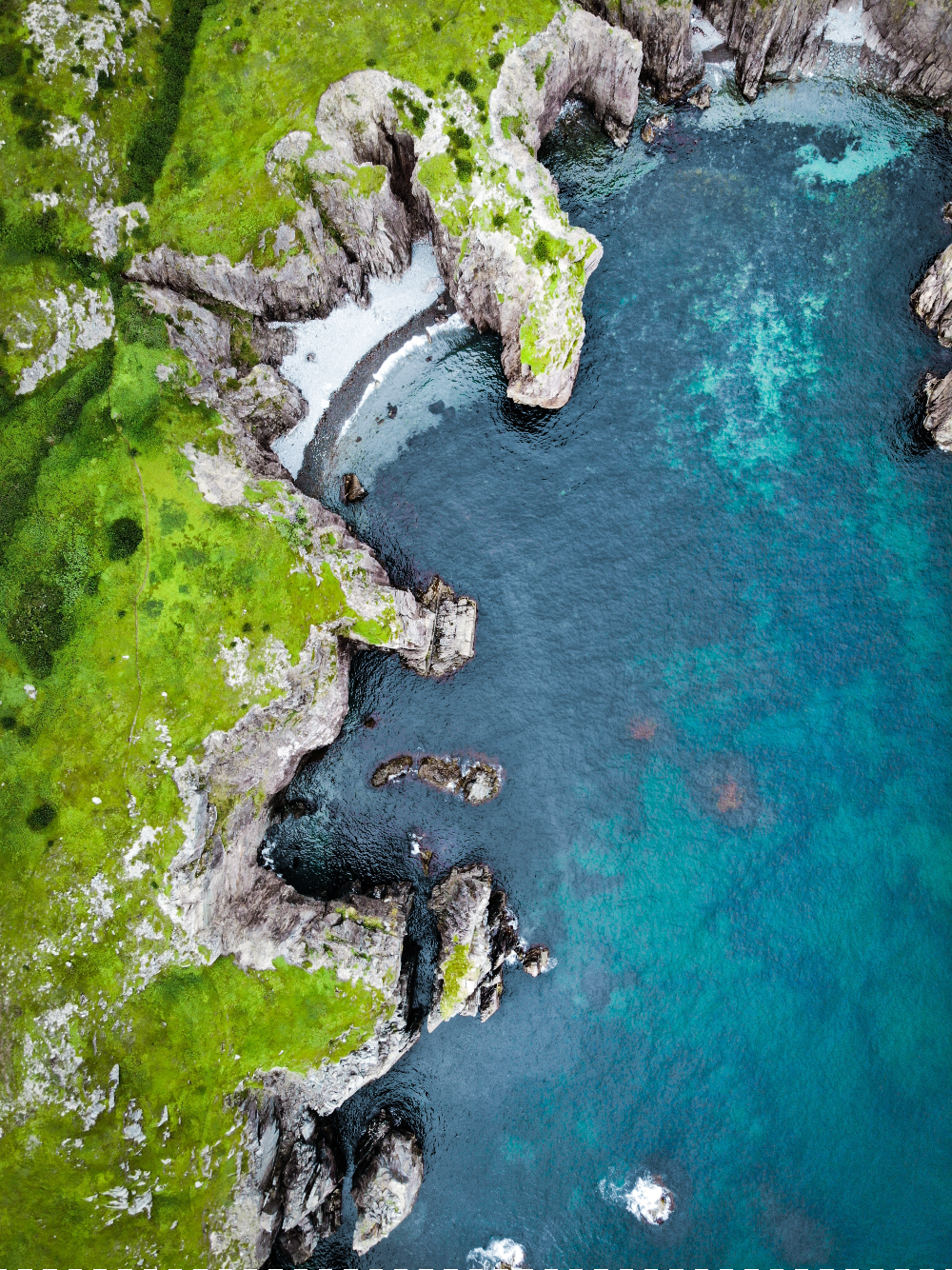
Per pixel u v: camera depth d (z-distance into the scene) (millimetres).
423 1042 51969
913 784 52156
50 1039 45312
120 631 48344
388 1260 50250
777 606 53844
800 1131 49875
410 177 52469
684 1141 50281
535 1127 51000
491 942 51625
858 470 54281
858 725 52781
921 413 54125
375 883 53281
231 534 49562
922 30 52250
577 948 52344
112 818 47062
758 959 51500
